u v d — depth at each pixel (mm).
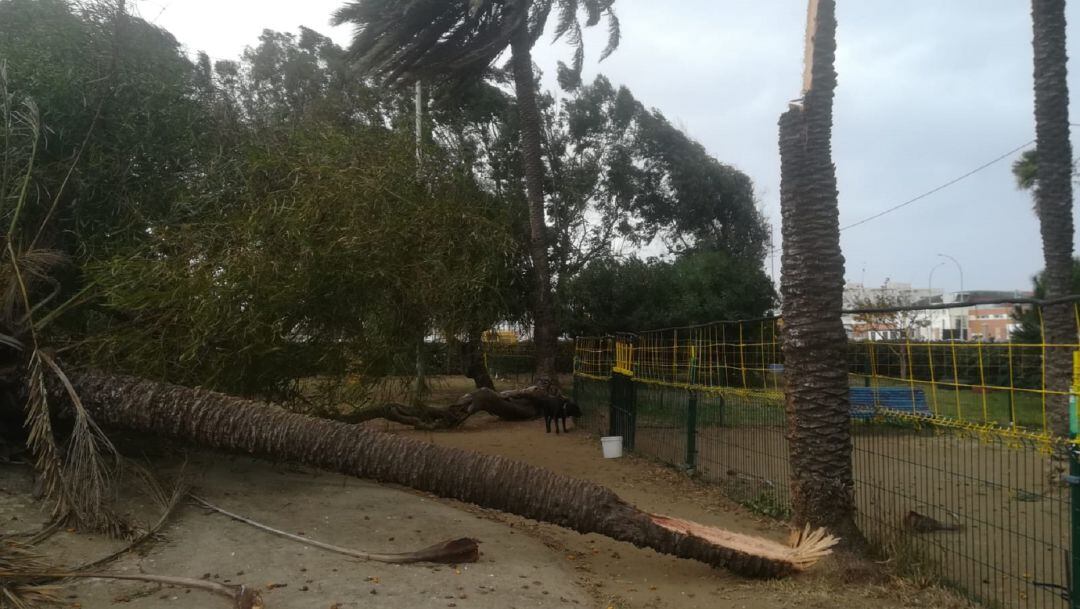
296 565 5816
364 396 9086
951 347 6281
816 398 6324
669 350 12180
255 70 18047
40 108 7594
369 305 8703
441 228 9430
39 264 7121
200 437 6703
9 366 6871
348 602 5180
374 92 13227
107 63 8211
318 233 8156
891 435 7672
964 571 6254
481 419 17094
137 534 5980
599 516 6410
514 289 16062
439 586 5570
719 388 10031
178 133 8719
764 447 9805
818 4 6418
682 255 27594
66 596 4930
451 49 17188
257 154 8648
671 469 10961
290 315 8078
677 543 6297
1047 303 4789
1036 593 5691
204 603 4984
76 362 7344
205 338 7391
